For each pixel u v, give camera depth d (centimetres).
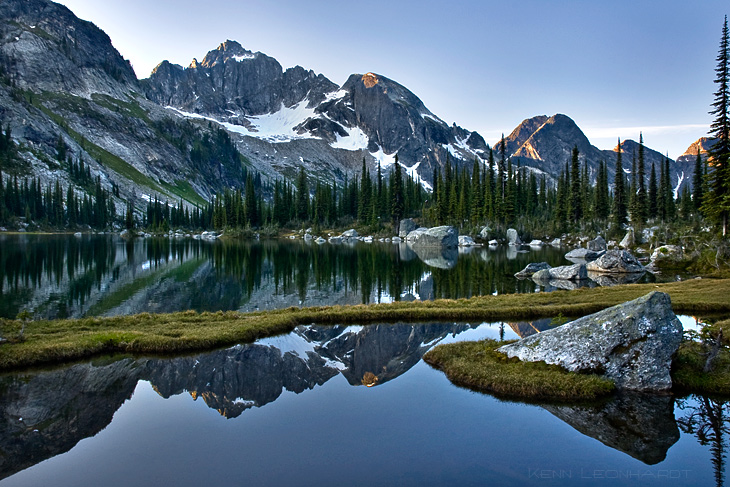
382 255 7662
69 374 1680
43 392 1500
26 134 17750
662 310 1532
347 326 2517
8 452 1102
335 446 1128
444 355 1852
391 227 13650
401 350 2044
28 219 14438
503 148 11125
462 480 962
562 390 1441
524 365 1656
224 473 990
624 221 10438
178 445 1134
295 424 1262
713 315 2638
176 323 2362
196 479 964
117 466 1025
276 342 2167
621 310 1590
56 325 2244
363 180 14412
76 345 1891
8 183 14488
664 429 1230
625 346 1526
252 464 1033
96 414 1328
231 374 1703
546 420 1282
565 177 12825
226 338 2122
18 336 1953
